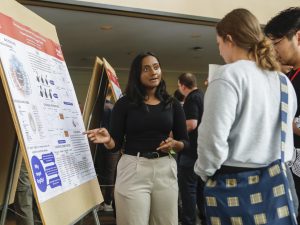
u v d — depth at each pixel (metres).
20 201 2.32
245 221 1.09
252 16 1.23
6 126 1.44
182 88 3.22
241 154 1.12
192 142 2.94
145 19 4.75
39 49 1.43
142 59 1.82
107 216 3.36
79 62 7.82
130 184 1.74
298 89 1.52
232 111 1.10
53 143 1.32
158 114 1.80
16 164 1.50
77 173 1.47
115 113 1.83
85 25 5.16
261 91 1.15
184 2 4.36
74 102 1.64
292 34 1.48
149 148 1.78
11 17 1.28
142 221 1.73
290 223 1.06
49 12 4.46
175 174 1.81
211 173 1.15
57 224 1.18
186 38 5.99
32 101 1.24
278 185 1.09
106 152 2.74
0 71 1.10
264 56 1.19
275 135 1.17
